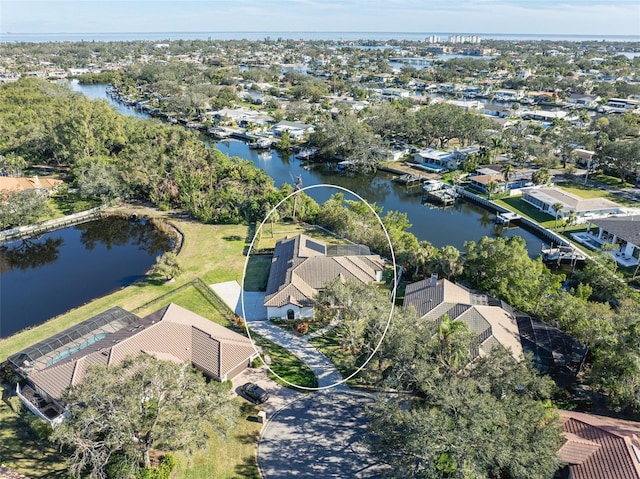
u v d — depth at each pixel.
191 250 61.22
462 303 42.25
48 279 56.78
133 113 166.00
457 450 23.23
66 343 39.19
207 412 28.12
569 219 69.38
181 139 97.31
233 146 125.94
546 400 31.31
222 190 74.62
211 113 156.62
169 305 42.66
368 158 102.06
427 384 29.38
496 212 80.12
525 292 45.16
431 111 115.75
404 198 90.50
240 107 168.75
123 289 52.31
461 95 194.25
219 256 59.25
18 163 86.00
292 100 175.50
